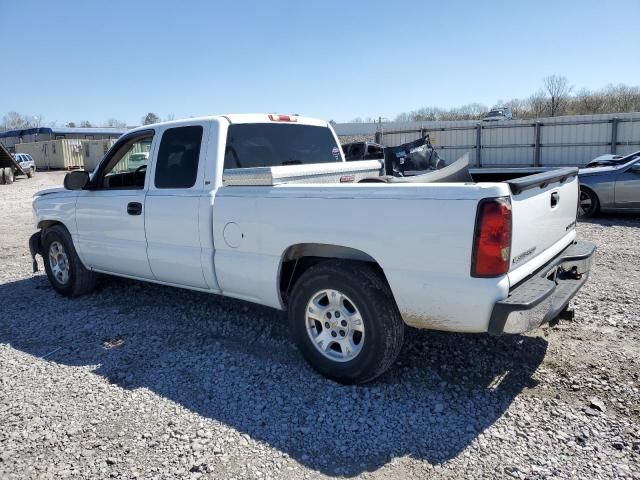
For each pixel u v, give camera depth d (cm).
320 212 355
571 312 451
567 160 2461
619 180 1045
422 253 316
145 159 526
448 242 306
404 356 404
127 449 299
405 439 301
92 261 552
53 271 604
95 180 541
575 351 402
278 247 380
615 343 414
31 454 297
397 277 327
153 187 474
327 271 355
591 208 1085
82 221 547
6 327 508
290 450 295
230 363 406
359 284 340
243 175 401
